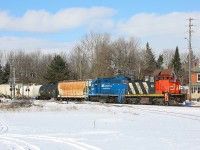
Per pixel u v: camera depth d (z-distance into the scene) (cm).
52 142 1681
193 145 1557
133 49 10350
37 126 2425
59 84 7394
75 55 11219
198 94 7031
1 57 13675
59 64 10169
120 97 5469
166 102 4647
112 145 1580
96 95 6091
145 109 3966
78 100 6750
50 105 4928
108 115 3388
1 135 1955
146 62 10831
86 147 1527
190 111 3619
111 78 5741
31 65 13588
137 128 2272
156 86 4853
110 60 10000
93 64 10138
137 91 5156
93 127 2355
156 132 2042
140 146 1547
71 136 1903
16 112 3844
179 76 11988
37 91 8200
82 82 6538
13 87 8819
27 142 1681
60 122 2711
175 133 1986
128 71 9306
